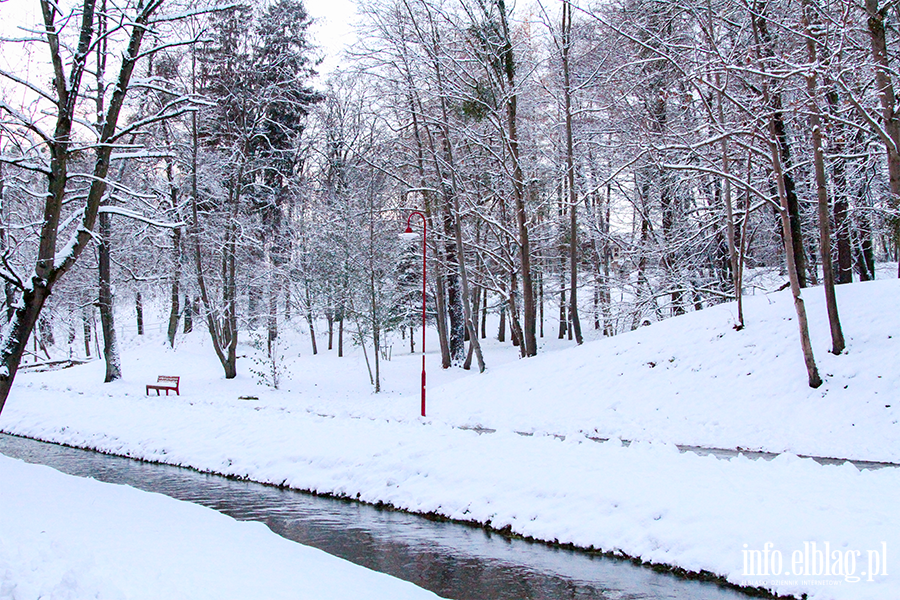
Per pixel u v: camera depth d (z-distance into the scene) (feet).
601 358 66.80
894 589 20.24
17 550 19.04
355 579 21.71
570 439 39.96
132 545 20.92
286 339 138.62
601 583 24.41
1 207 40.27
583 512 29.81
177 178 96.53
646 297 83.82
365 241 95.55
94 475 45.73
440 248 99.04
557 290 113.91
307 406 74.28
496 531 31.04
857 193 66.69
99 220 91.56
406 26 82.64
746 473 30.50
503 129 81.30
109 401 72.08
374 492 37.24
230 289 99.71
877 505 25.11
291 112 111.04
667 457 34.09
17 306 32.07
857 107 46.73
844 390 47.80
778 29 60.64
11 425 66.59
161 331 137.39
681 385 56.85
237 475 44.52
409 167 100.78
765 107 52.08
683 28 64.85
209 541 23.30
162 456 50.98
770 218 76.48
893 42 51.31
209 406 66.95
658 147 57.93
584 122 90.17
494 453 37.81
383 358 117.29
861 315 54.49
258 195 113.70
